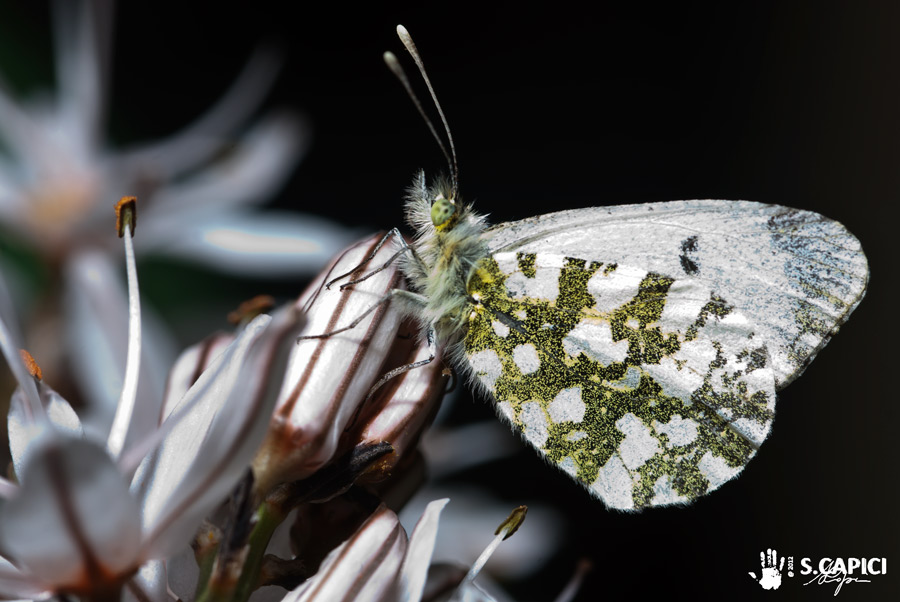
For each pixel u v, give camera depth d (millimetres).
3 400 183
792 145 266
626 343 168
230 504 150
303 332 155
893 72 259
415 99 170
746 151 269
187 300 208
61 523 142
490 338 168
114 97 241
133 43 244
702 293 168
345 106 257
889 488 232
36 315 198
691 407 168
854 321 247
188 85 246
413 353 159
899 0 261
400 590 151
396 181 257
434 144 260
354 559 150
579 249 169
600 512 220
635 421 169
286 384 153
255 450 145
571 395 169
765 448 241
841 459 238
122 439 156
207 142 210
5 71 212
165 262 208
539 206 265
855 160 260
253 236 209
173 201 208
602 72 270
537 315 168
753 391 167
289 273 209
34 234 202
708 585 223
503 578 196
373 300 155
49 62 214
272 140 212
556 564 218
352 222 253
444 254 164
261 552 152
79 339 196
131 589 151
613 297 168
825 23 266
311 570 154
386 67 257
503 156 266
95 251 204
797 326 169
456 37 264
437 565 162
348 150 256
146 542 145
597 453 169
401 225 253
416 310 159
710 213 170
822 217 168
